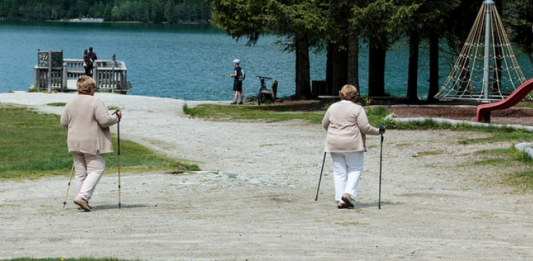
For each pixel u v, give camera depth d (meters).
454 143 40.69
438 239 18.12
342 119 23.48
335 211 22.94
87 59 86.00
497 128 44.66
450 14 74.62
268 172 33.91
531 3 79.19
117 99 69.88
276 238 18.09
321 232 19.03
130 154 38.69
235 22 72.06
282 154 39.62
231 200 25.44
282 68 155.88
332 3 62.91
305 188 29.36
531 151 34.12
